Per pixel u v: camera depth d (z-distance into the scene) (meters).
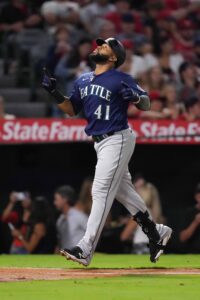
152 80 49.44
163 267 28.48
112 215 44.31
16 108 52.22
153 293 20.61
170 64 54.84
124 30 57.53
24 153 46.47
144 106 26.17
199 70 55.41
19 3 60.12
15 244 40.22
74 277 24.53
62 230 39.50
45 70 27.11
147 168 46.62
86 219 39.56
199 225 40.72
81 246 25.86
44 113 51.97
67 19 59.12
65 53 54.00
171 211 45.19
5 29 58.91
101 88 26.23
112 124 26.23
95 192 26.33
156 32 57.16
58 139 42.81
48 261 31.48
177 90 51.06
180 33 60.62
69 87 51.00
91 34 57.72
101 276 24.88
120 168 26.38
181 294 20.45
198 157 46.31
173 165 46.53
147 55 54.00
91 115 26.45
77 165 46.75
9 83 56.22
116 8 59.91
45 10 59.28
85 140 42.72
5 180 46.44
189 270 27.19
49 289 21.33
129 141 26.47
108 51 26.45
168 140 43.16
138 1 62.38
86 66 52.31
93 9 59.06
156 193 41.00
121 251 41.94
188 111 46.75
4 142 43.00
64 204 39.62
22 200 42.31
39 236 39.41
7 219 42.78
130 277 24.58
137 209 27.55
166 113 46.72
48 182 46.66
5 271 26.44
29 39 58.03
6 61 57.16
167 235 27.95
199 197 41.09
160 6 61.66
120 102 26.31
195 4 63.62
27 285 22.25
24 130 42.97
